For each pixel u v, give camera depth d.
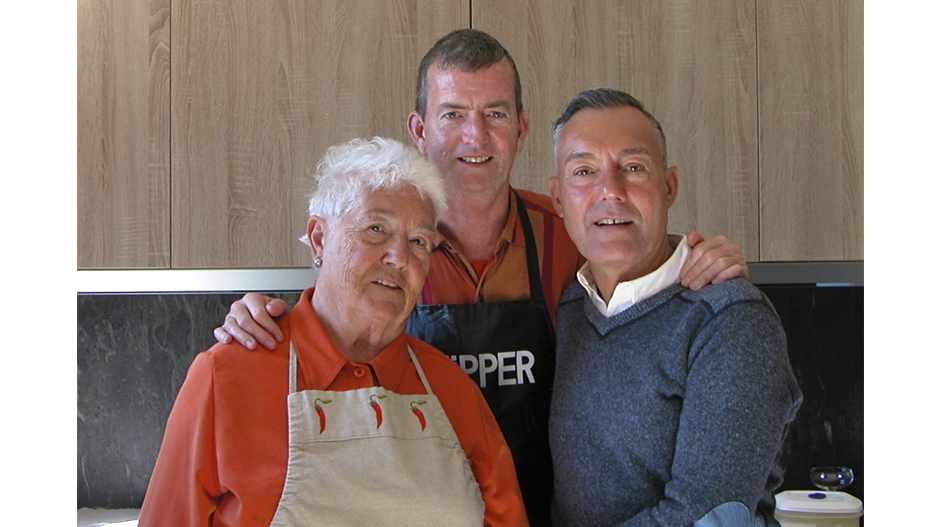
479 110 1.54
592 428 1.29
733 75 1.93
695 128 1.93
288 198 1.93
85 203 1.93
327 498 1.14
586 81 1.93
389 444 1.18
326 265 1.26
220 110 1.92
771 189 1.93
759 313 1.16
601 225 1.29
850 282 1.94
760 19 1.93
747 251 1.93
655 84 1.93
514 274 1.61
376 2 1.92
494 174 1.56
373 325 1.24
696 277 1.25
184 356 2.28
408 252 1.25
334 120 1.93
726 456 1.12
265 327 1.25
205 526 1.14
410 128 1.67
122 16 1.92
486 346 1.53
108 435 2.28
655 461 1.21
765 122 1.93
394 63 1.92
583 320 1.38
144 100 1.93
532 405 1.53
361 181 1.25
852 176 1.93
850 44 1.93
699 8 1.92
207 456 1.15
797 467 2.30
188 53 1.92
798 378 2.30
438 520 1.18
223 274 1.93
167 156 1.93
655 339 1.24
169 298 2.28
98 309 2.28
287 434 1.17
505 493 1.32
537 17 1.92
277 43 1.92
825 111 1.93
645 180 1.28
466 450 1.31
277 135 1.93
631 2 1.92
